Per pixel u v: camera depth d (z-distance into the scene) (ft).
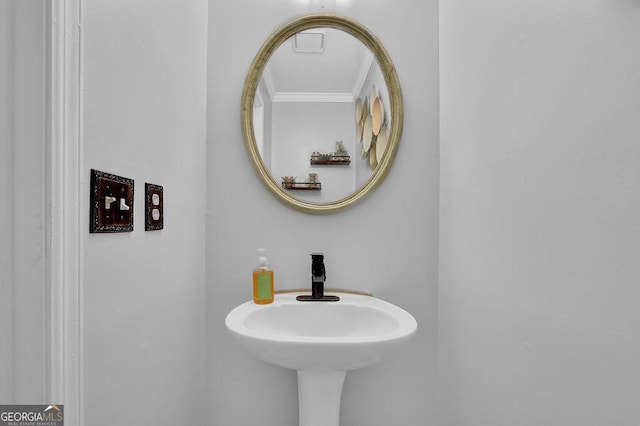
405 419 4.26
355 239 4.32
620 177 1.83
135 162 2.52
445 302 4.13
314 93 4.35
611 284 1.89
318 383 3.42
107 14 2.14
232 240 4.28
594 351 1.99
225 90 4.35
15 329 1.63
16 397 1.63
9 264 1.64
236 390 4.22
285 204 4.27
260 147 4.32
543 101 2.44
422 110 4.43
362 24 4.42
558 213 2.29
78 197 1.80
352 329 3.76
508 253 2.86
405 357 4.29
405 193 4.37
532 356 2.54
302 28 4.35
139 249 2.59
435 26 4.45
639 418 1.73
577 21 2.13
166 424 3.09
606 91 1.92
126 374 2.39
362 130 4.35
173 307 3.27
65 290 1.72
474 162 3.48
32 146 1.64
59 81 1.69
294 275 4.29
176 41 3.34
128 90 2.42
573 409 2.15
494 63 3.10
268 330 3.64
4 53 1.65
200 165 4.11
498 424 2.98
